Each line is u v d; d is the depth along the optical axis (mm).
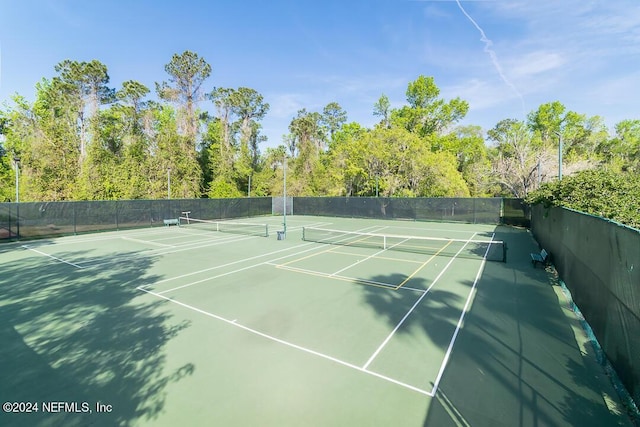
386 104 48156
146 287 9328
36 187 25984
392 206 30203
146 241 17922
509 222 25359
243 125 46688
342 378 4773
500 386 4547
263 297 8398
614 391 4422
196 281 9914
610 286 5051
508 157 30969
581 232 7090
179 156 34125
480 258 13172
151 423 3871
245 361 5270
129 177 30016
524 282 9664
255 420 3902
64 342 5988
